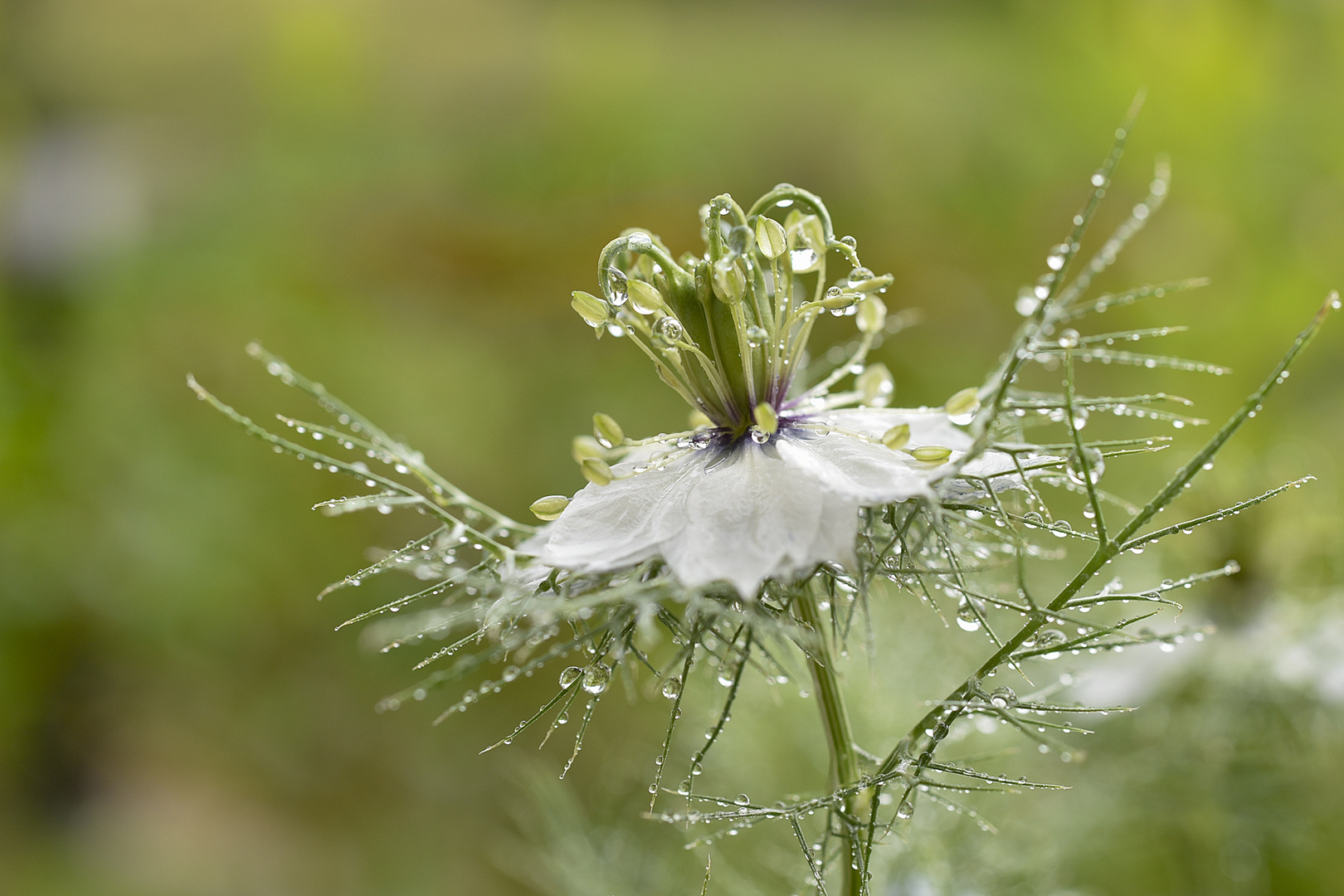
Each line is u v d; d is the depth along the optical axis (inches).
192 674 31.1
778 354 12.4
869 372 12.5
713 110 46.4
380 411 34.9
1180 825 15.2
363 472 12.2
